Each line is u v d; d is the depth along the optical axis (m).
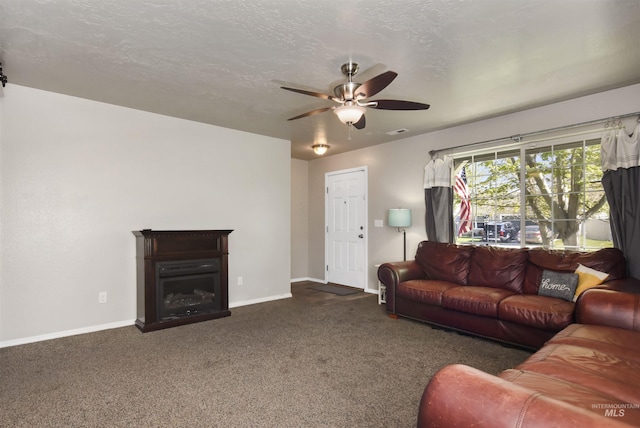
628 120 3.22
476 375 1.00
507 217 4.12
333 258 6.39
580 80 3.08
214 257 4.15
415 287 3.82
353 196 6.02
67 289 3.45
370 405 2.15
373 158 5.67
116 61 2.71
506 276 3.59
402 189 5.22
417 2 1.97
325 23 2.18
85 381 2.46
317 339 3.36
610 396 1.33
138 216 3.89
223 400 2.21
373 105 2.76
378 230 5.57
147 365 2.74
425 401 1.01
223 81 3.09
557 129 3.62
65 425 1.94
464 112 3.95
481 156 4.38
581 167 3.54
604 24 2.21
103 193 3.67
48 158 3.36
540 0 1.96
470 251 4.02
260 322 3.93
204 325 3.81
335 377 2.53
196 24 2.19
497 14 2.10
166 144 4.11
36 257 3.29
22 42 2.41
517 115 3.95
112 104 3.72
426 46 2.47
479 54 2.60
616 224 3.19
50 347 3.12
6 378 2.50
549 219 3.77
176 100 3.59
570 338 1.96
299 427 1.92
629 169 3.12
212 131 4.50
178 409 2.10
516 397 0.88
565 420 0.78
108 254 3.69
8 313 3.15
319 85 3.19
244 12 2.06
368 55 2.61
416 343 3.24
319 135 5.02
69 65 2.78
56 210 3.40
